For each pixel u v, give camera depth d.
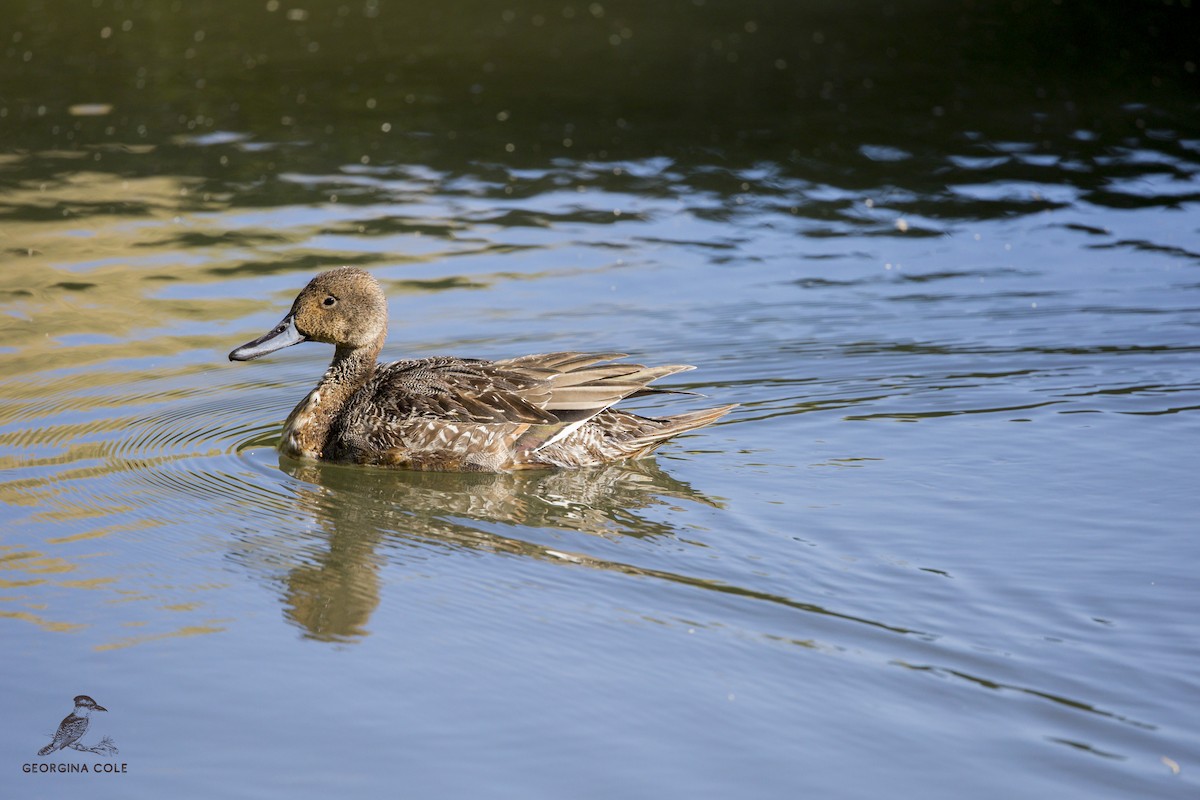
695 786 7.54
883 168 22.28
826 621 9.34
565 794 7.45
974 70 27.80
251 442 13.09
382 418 12.36
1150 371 14.52
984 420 13.32
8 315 16.05
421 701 8.34
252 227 19.28
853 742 7.96
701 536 10.75
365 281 12.96
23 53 27.89
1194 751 7.87
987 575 10.02
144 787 7.46
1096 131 24.09
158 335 15.67
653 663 8.80
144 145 22.61
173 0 32.66
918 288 17.44
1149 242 19.08
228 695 8.38
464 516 11.26
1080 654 8.91
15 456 12.38
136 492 11.69
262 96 25.50
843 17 32.09
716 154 22.83
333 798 7.39
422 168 22.00
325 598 9.70
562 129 24.00
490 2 33.25
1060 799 7.46
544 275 17.84
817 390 14.27
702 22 31.70
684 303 16.91
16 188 20.52
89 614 9.38
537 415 12.12
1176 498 11.37
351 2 32.97
